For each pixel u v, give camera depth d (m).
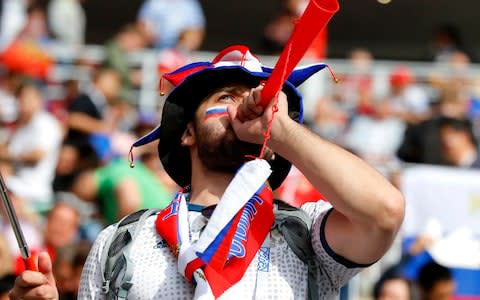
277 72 7.76
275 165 8.95
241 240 8.02
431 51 27.53
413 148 22.27
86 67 25.73
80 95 22.30
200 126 8.48
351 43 35.78
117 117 23.19
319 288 8.25
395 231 7.72
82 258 17.14
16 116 23.42
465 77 25.55
